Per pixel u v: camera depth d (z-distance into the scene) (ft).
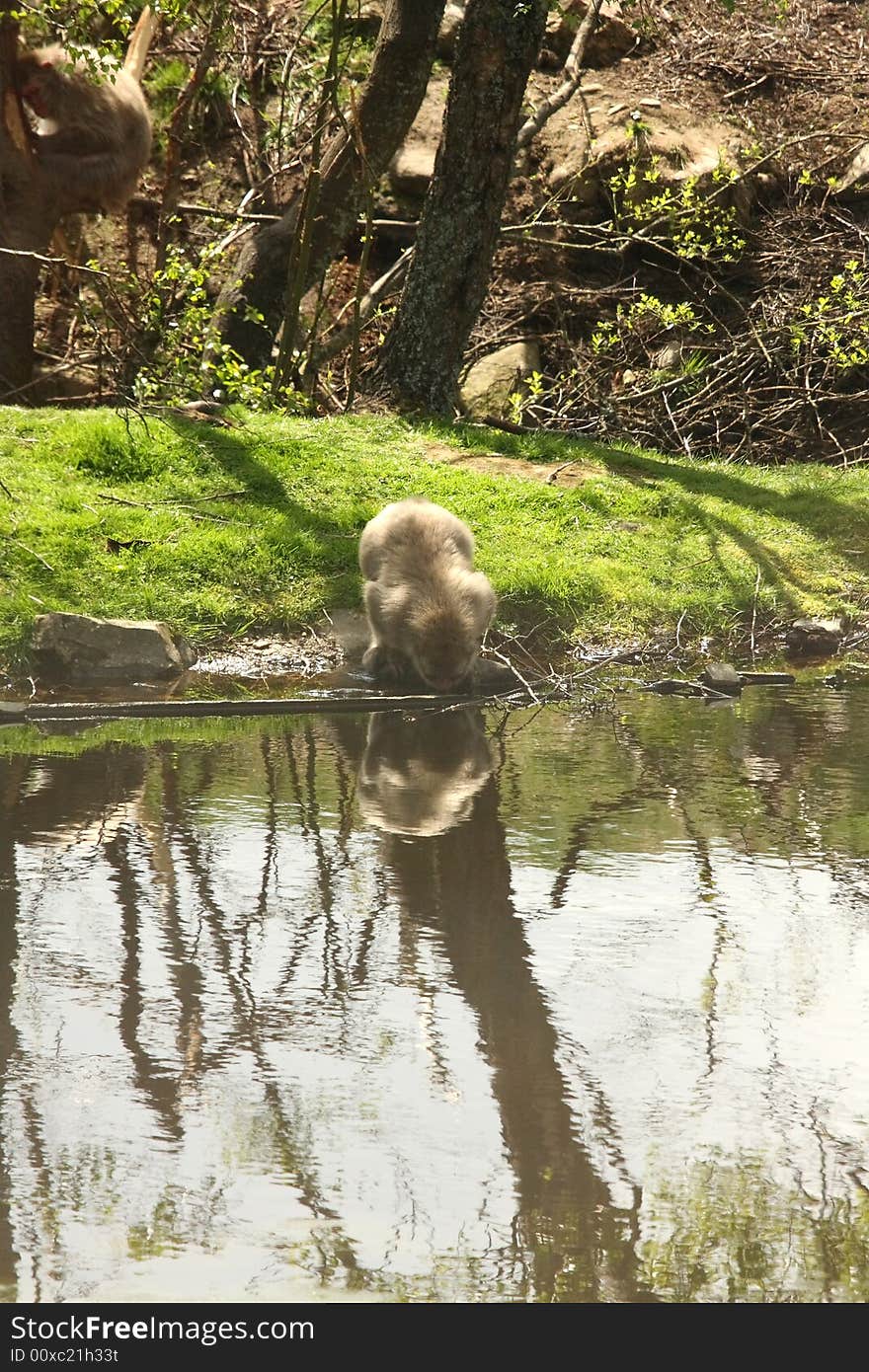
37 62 45.11
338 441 42.63
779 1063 13.51
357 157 50.83
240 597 34.53
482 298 49.14
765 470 47.34
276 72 61.93
